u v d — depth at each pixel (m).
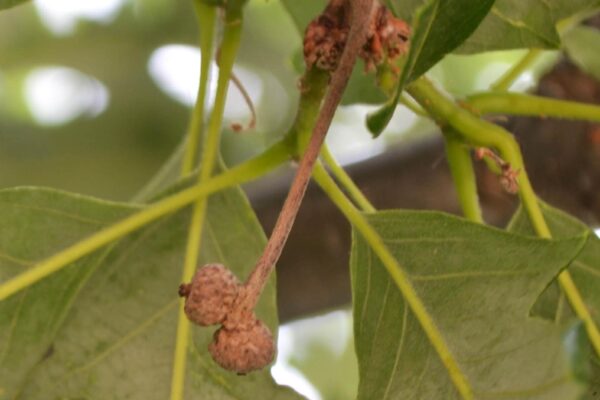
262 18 0.85
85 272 0.45
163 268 0.45
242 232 0.46
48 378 0.44
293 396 0.44
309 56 0.44
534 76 0.60
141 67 0.82
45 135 0.80
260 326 0.40
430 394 0.43
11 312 0.44
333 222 0.59
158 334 0.45
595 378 0.42
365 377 0.43
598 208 0.58
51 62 0.83
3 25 0.84
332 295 0.60
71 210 0.44
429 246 0.43
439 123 0.46
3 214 0.44
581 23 0.56
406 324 0.43
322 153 0.45
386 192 0.59
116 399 0.44
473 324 0.43
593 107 0.47
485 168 0.57
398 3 0.45
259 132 0.82
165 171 0.52
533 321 0.42
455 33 0.42
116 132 0.80
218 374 0.45
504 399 0.42
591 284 0.45
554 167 0.58
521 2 0.45
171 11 0.84
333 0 0.44
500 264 0.43
